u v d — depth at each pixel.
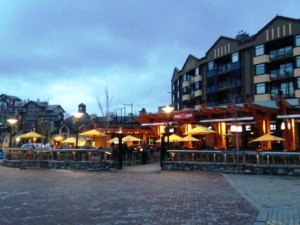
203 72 55.78
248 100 30.34
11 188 12.42
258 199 9.92
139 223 6.93
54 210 8.33
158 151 31.06
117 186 12.95
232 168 19.16
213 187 12.65
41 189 12.13
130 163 25.44
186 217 7.45
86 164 21.98
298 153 18.02
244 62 47.34
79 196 10.50
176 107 67.88
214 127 29.97
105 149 22.92
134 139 31.50
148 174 18.20
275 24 43.81
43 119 54.06
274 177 16.80
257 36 45.69
